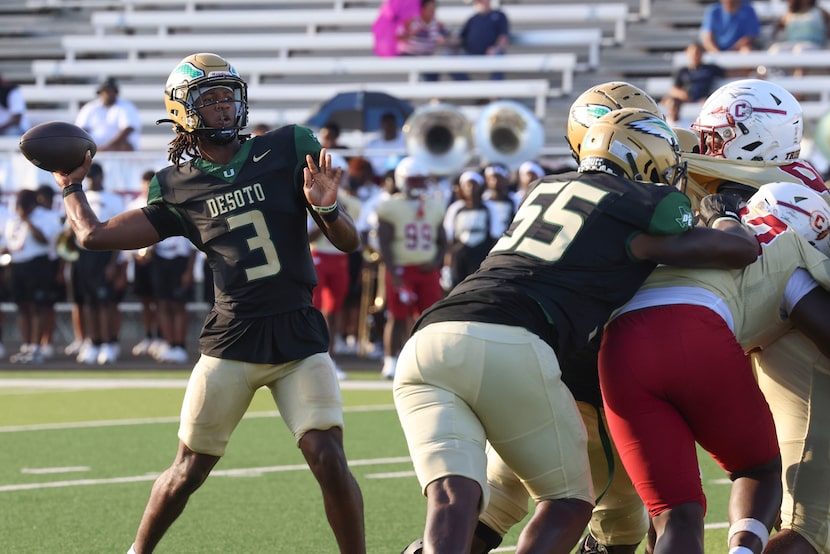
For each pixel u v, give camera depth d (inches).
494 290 413.4
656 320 418.0
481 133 1509.6
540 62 1971.0
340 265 1278.3
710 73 1755.7
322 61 2060.8
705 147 530.0
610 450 466.6
